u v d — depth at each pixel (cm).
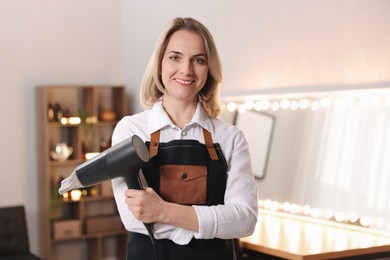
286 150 356
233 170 168
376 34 305
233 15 409
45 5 531
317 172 335
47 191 510
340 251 265
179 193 163
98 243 534
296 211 347
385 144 299
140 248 162
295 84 357
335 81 330
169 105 171
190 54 165
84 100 545
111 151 156
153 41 515
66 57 542
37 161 527
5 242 464
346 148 320
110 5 562
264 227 329
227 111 408
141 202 152
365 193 308
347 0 322
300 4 352
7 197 518
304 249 269
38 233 529
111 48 564
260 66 385
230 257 168
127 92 564
